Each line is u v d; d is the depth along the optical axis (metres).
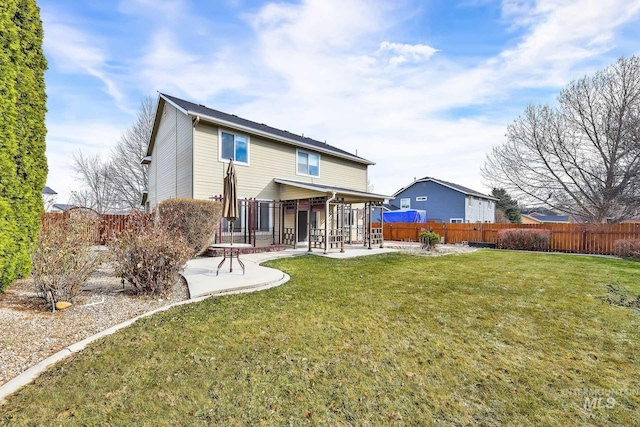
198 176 11.09
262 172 13.16
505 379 2.77
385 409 2.34
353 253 11.64
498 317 4.36
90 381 2.58
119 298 5.03
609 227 13.23
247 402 2.38
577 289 6.02
